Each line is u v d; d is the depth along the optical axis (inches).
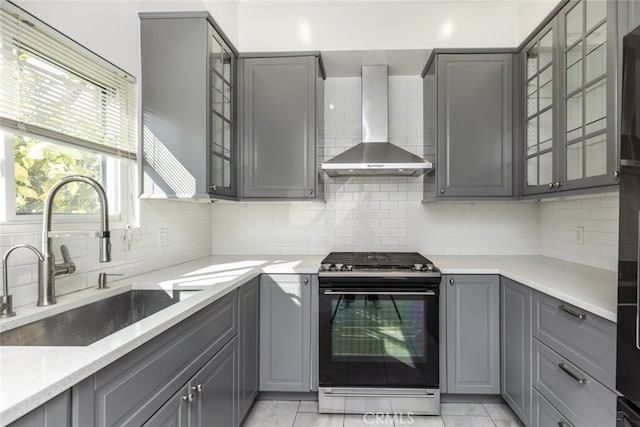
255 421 82.5
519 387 75.9
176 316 46.5
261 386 88.9
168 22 79.4
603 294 58.4
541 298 67.2
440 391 86.9
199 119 79.0
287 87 98.0
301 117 97.7
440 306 86.3
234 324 70.9
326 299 84.7
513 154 95.7
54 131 56.8
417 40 100.0
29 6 52.6
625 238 42.0
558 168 76.7
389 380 84.3
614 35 59.0
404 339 83.8
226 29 97.5
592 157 65.9
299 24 102.2
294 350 88.3
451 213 114.0
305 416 84.6
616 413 45.4
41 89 54.7
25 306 50.8
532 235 112.7
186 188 79.0
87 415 32.6
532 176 89.2
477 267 87.9
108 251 52.2
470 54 96.4
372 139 106.6
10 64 49.7
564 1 73.9
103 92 68.6
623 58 42.0
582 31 68.7
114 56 70.9
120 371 37.0
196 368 54.3
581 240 91.9
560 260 100.0
